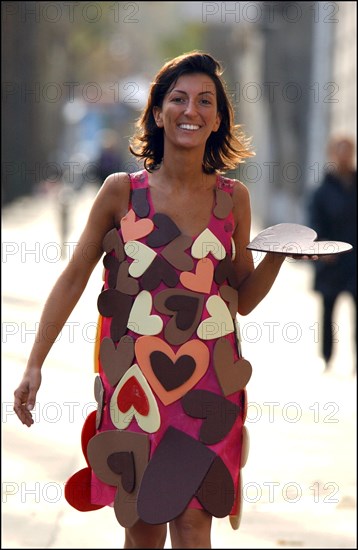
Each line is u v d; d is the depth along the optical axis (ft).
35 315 56.90
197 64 16.98
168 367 16.62
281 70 110.63
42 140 186.19
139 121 17.62
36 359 17.47
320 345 43.93
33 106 165.99
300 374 42.55
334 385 40.50
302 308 62.08
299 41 108.88
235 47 157.28
